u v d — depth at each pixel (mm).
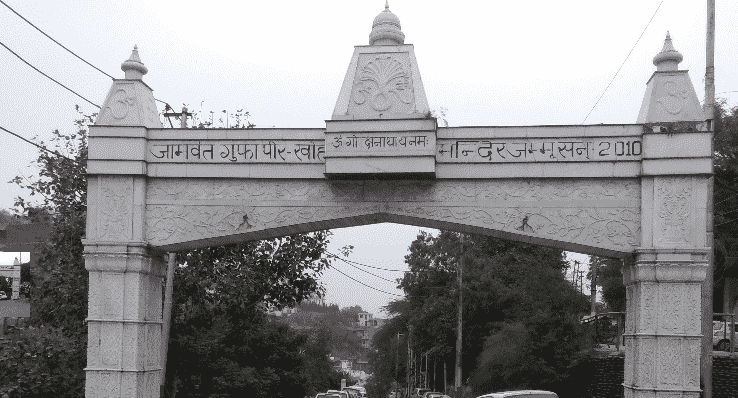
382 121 12367
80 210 20312
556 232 12297
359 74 12750
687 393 11570
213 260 22281
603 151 12242
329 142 12438
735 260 30250
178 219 12922
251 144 12875
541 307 28031
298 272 23281
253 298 23156
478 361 36062
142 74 13352
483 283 38969
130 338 12594
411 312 46000
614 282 40156
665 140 12000
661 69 12398
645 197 12055
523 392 14062
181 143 12938
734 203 28281
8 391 15070
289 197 12859
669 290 11797
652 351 11742
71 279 19500
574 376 24422
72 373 16297
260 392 24219
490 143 12461
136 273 12695
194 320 22766
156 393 13219
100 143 12859
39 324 19719
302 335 28641
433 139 12250
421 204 12602
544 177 12305
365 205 12711
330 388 66312
